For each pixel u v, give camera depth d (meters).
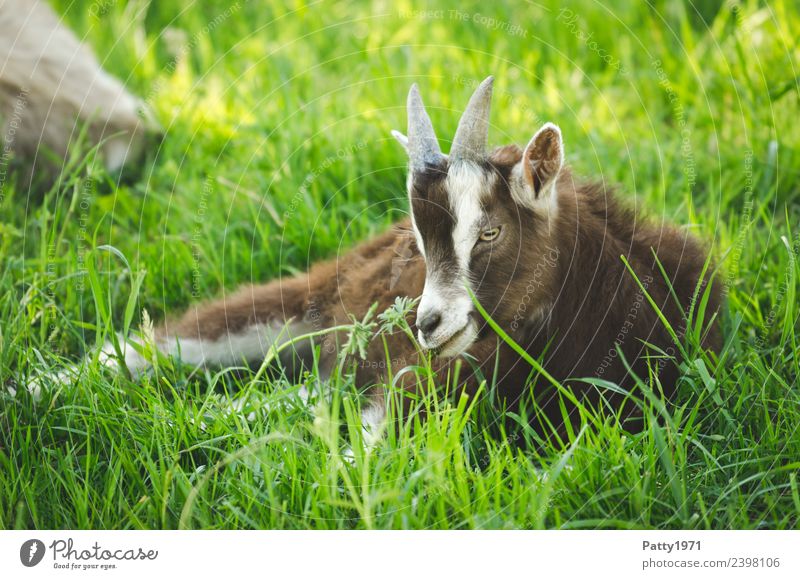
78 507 6.86
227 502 6.86
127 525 6.88
